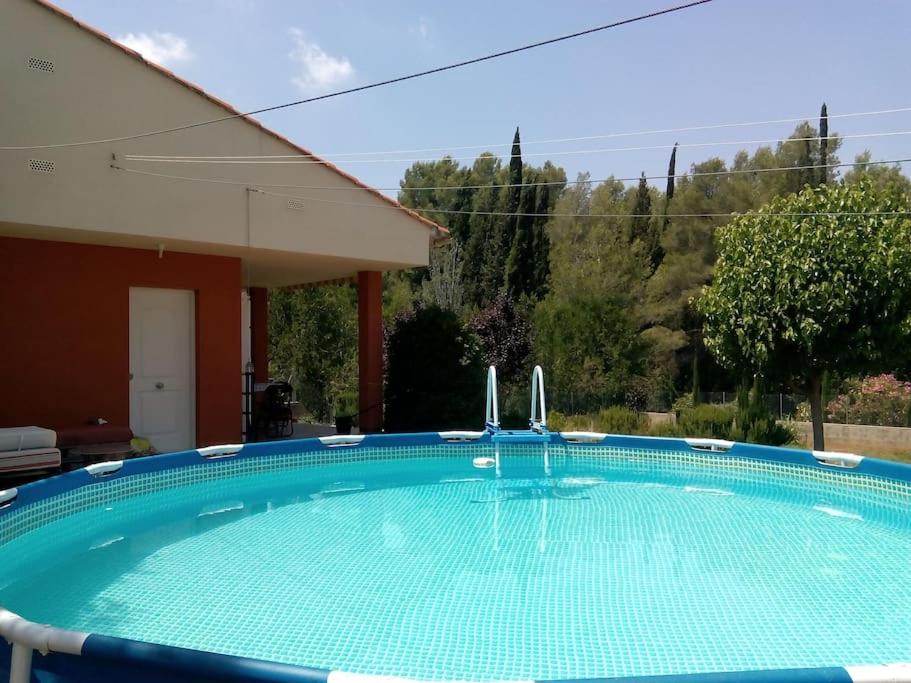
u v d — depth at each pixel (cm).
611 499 736
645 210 3444
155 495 730
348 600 430
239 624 390
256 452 835
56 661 231
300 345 2289
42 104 769
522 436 859
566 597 436
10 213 746
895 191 1165
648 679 194
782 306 1073
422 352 1209
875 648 361
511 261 3556
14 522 538
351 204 1067
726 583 465
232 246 945
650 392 2559
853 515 664
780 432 1292
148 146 852
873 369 1073
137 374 969
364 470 903
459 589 451
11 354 841
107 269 919
